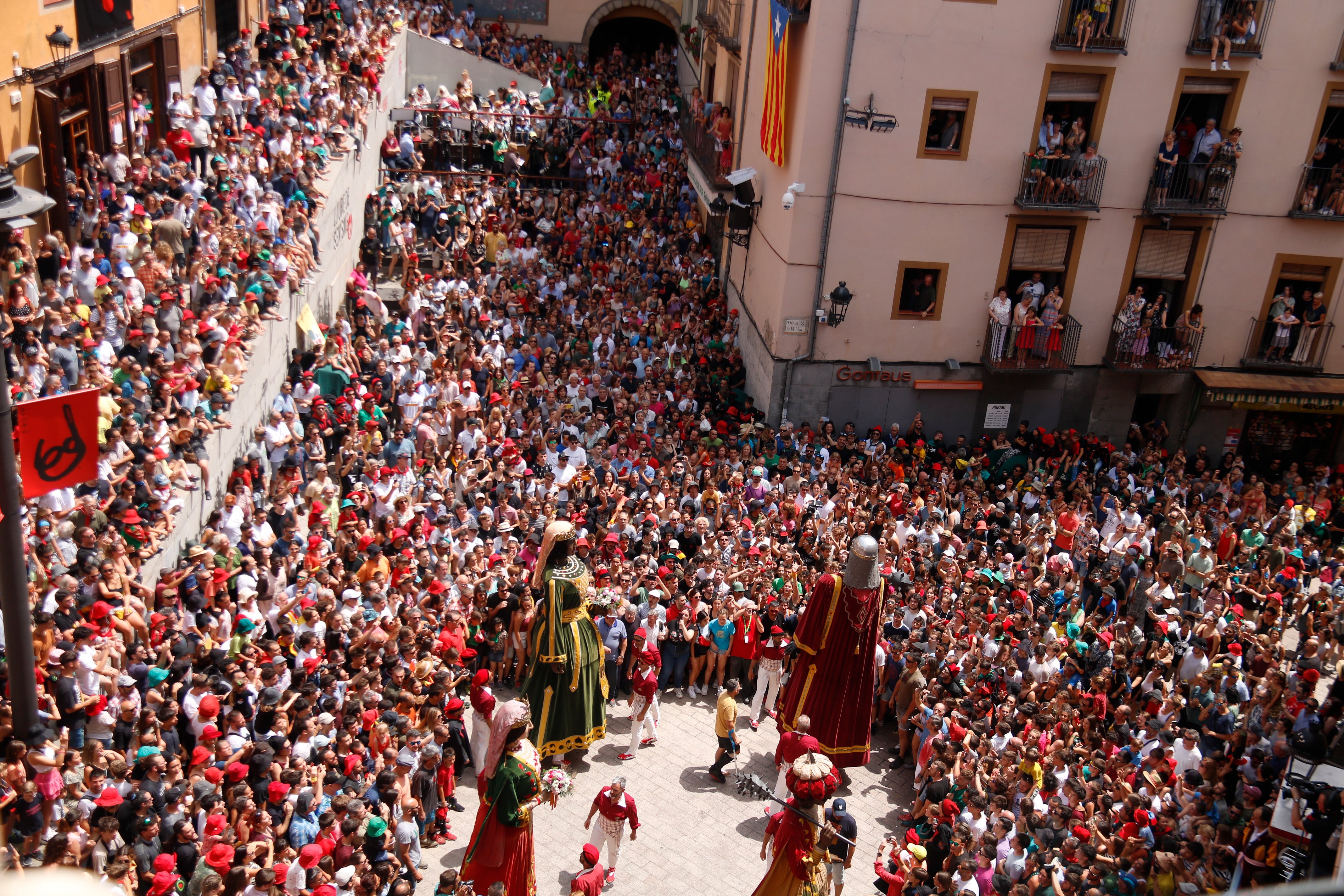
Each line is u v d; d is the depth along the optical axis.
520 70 40.91
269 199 22.30
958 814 13.37
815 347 24.73
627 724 16.88
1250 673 16.84
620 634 16.98
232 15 26.20
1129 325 24.70
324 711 13.40
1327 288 25.14
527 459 21.84
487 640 16.98
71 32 18.02
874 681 14.31
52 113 17.09
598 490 20.72
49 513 13.02
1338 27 23.20
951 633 16.52
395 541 17.19
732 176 26.55
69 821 10.32
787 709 14.61
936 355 25.09
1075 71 23.12
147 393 15.55
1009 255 24.41
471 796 14.76
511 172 35.06
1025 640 16.50
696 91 35.66
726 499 21.02
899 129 23.16
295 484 18.12
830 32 22.41
